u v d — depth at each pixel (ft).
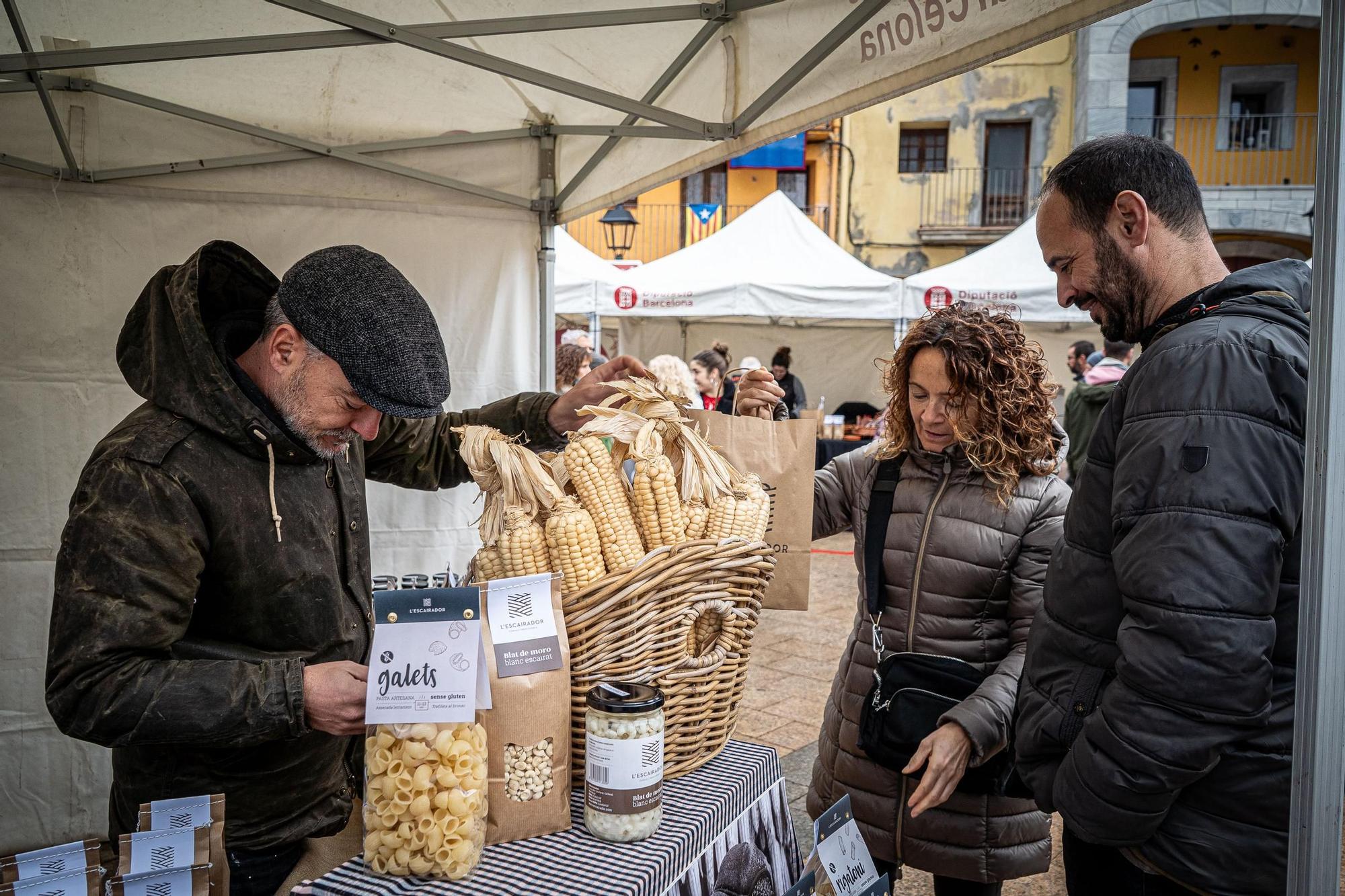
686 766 4.55
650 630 4.26
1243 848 3.88
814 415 5.83
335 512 5.23
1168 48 55.57
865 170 57.88
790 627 19.15
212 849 3.26
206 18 7.20
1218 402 3.69
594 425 4.85
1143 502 3.80
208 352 4.51
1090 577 4.29
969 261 28.81
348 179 9.95
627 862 3.65
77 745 9.23
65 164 8.70
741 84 7.23
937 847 5.96
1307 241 53.67
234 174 9.48
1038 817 5.98
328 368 4.39
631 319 44.96
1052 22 4.74
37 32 7.31
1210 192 53.21
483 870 3.61
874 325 44.29
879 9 5.75
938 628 5.94
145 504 4.28
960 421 5.85
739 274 29.60
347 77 8.57
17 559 8.90
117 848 3.50
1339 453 3.27
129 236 9.11
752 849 4.58
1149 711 3.70
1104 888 4.49
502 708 3.76
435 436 6.76
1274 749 3.81
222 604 4.73
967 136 56.65
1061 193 4.45
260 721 3.92
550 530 4.34
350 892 3.51
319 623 4.96
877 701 5.81
